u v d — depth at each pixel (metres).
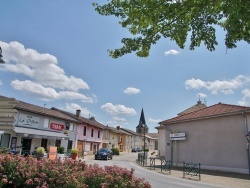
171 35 5.39
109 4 5.53
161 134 46.12
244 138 21.19
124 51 5.73
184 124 27.73
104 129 58.44
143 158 28.16
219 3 4.20
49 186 5.57
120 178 5.63
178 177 18.27
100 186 5.45
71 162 6.66
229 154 22.23
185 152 26.98
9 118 6.95
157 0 4.62
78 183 5.52
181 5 4.57
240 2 3.90
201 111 27.75
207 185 14.65
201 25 5.12
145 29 5.50
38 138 29.20
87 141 45.97
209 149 24.25
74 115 43.94
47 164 6.29
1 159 6.40
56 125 33.38
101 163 27.95
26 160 6.65
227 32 4.95
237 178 18.03
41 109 32.59
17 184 5.92
